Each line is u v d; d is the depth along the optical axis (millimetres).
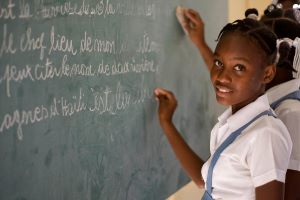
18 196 1143
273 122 1285
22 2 1116
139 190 1765
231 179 1339
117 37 1553
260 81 1354
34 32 1160
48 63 1217
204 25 2295
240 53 1312
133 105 1684
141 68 1730
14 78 1103
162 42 1896
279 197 1249
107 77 1503
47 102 1221
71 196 1350
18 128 1126
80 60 1354
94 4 1409
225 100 1369
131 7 1636
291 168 1423
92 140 1438
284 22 1658
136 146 1724
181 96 2098
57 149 1275
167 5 1925
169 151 2004
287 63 1566
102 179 1509
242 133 1326
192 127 2232
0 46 1056
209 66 2133
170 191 2041
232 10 2865
